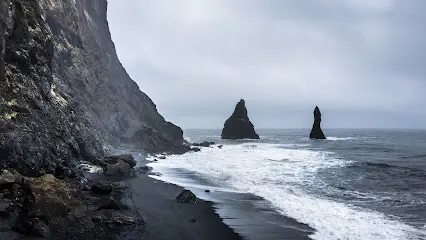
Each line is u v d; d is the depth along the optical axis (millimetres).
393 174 28406
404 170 30703
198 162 34938
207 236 11961
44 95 19875
